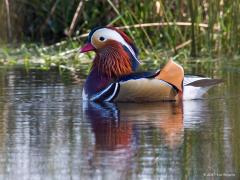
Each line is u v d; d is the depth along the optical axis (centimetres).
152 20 2130
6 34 2283
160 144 1077
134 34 2117
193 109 1350
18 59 2069
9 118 1273
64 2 2331
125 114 1304
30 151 1047
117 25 2219
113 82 1449
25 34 2391
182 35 2114
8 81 1683
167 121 1238
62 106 1387
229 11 2052
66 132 1160
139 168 961
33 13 2389
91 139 1112
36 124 1223
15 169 962
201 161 988
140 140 1103
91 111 1336
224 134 1138
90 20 2272
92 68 1479
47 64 1994
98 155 1020
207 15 2109
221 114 1298
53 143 1090
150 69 1848
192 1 2038
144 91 1427
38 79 1712
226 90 1552
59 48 2183
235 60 2006
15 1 2322
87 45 1495
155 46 2119
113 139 1109
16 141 1105
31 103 1412
